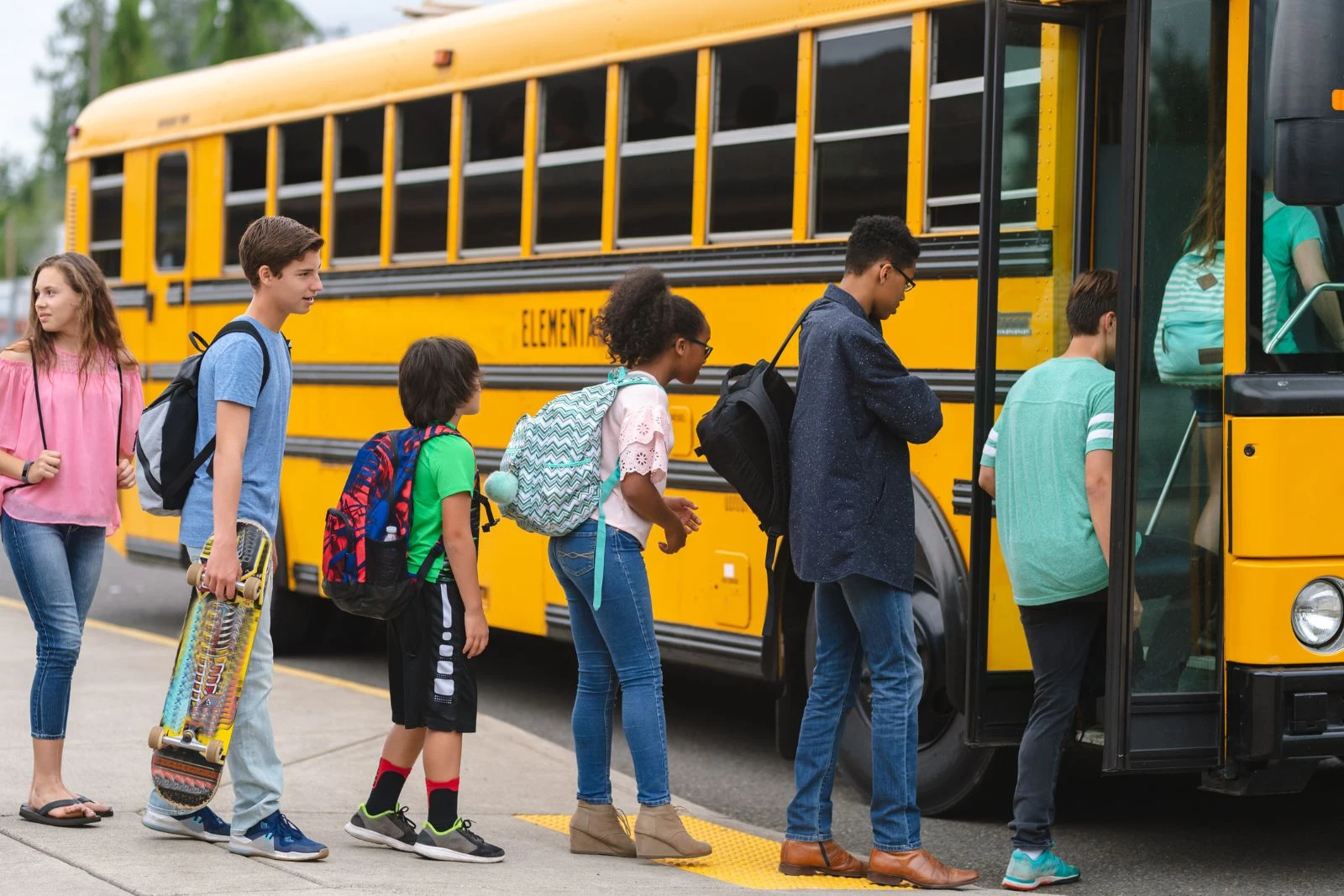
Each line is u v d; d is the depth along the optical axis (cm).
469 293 902
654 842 569
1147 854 614
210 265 1109
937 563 652
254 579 517
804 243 721
